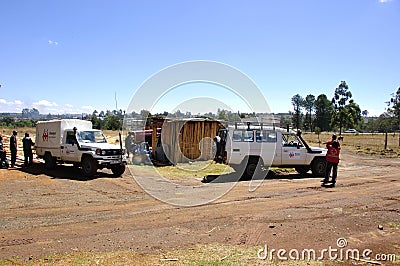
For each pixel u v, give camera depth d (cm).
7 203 937
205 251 586
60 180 1317
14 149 1653
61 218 791
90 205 923
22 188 1148
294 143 1498
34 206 907
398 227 739
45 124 1636
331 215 832
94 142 1516
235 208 899
